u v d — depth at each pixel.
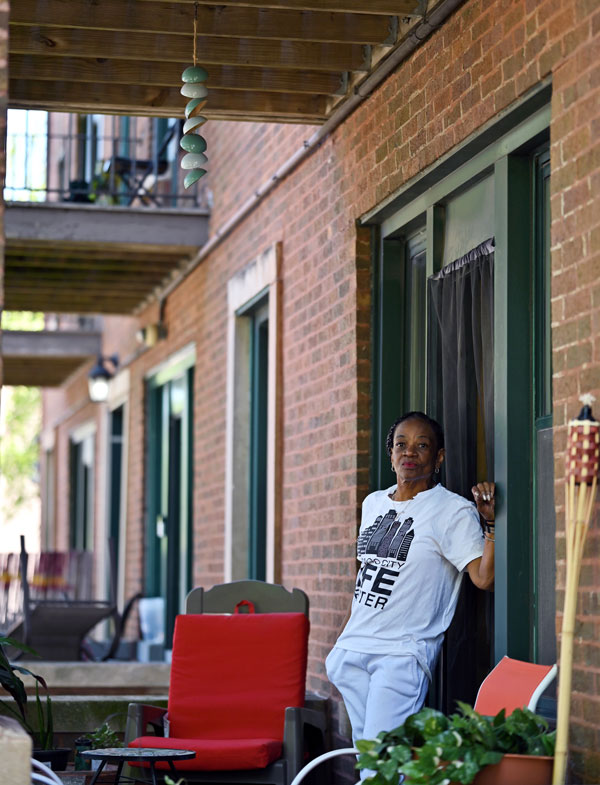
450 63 4.68
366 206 5.55
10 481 27.34
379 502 4.58
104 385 12.50
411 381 5.53
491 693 3.80
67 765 5.50
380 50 5.27
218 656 5.16
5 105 3.37
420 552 4.31
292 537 6.59
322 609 6.01
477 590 4.73
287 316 6.81
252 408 7.96
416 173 5.00
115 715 5.49
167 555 10.39
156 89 5.73
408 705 4.23
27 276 10.02
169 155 9.77
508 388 4.27
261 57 5.30
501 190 4.41
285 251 6.88
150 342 10.47
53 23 4.89
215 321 8.60
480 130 4.41
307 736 5.03
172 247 8.87
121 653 10.50
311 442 6.29
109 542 8.98
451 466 4.74
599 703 3.43
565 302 3.73
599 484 3.47
